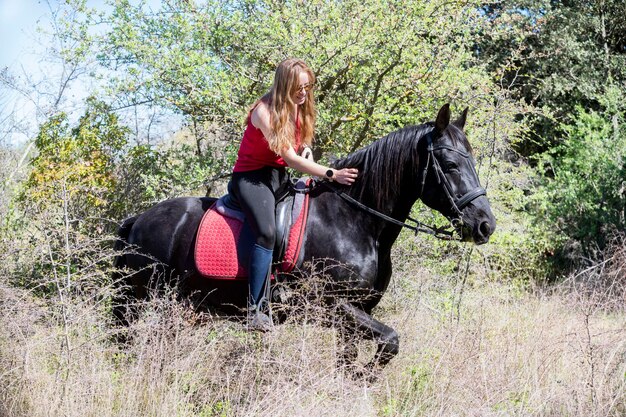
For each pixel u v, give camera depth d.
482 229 3.99
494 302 6.29
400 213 4.23
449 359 4.27
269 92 4.04
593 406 3.97
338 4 6.48
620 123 11.73
